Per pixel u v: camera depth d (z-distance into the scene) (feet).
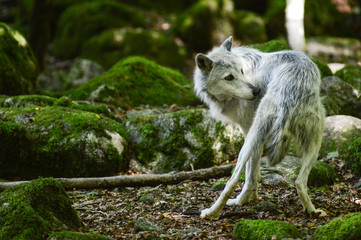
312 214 25.53
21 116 38.14
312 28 105.19
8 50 51.88
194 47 98.48
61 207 24.12
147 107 50.83
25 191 23.56
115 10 99.91
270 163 25.44
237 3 107.65
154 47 89.61
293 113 24.59
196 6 100.01
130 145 39.86
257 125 25.12
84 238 20.83
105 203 30.17
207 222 25.45
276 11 100.58
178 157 39.09
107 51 90.22
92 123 37.55
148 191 32.55
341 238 20.49
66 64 92.89
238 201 28.78
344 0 112.78
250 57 28.99
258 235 21.63
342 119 38.63
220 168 35.94
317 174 32.22
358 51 96.73
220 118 30.89
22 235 21.36
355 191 30.50
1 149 35.76
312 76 25.73
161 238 22.81
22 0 112.47
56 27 104.27
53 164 36.19
